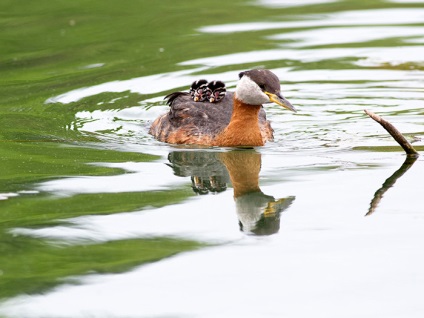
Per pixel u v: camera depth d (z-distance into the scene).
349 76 19.11
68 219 11.88
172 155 15.09
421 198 12.28
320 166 14.04
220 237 11.28
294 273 10.15
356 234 11.16
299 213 11.96
